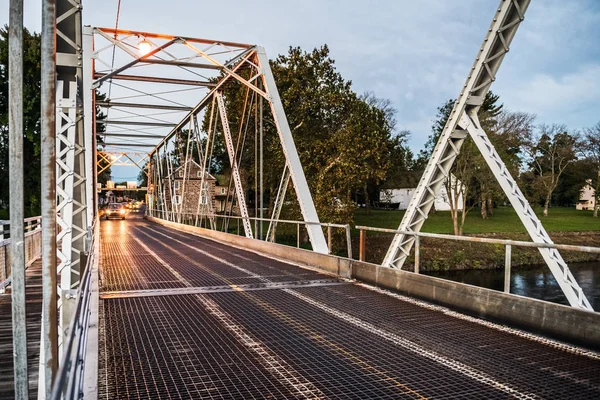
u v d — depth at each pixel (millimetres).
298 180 13023
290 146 13547
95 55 13336
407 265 28516
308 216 12461
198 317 6555
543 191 57062
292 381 4234
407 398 3857
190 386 4117
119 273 10633
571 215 60594
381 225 42125
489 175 35500
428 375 4379
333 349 5160
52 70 3801
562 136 57375
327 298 7852
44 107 3777
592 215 61188
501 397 3875
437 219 49500
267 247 14680
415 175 72562
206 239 21953
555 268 7320
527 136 43812
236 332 5816
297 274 10383
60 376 1730
